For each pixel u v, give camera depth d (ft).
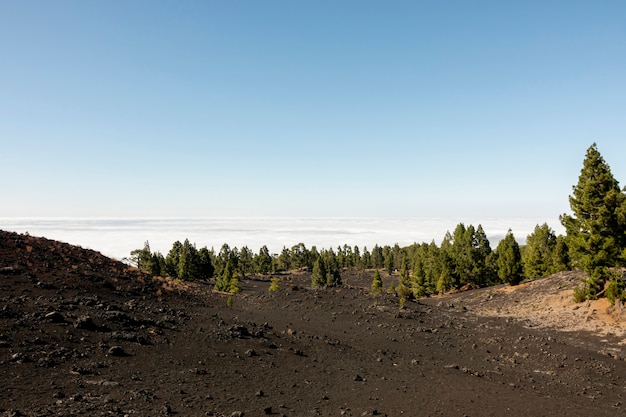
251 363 65.41
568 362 91.76
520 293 196.03
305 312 149.79
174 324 79.10
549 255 254.27
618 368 88.22
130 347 60.13
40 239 124.16
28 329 56.95
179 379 51.85
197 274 311.88
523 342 110.01
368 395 58.39
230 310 123.65
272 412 46.42
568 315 140.26
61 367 48.19
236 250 437.99
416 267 302.04
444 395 62.69
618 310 125.90
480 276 284.00
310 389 57.57
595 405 66.80
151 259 281.54
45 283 82.94
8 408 35.94
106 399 41.24
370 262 599.16
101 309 75.92
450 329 132.16
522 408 60.08
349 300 169.37
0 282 77.00
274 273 486.79
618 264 133.90
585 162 143.64
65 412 36.73
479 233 303.68
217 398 47.83
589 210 140.97
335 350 86.94
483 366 90.07
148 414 39.73
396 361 85.81
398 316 144.15
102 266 118.73
